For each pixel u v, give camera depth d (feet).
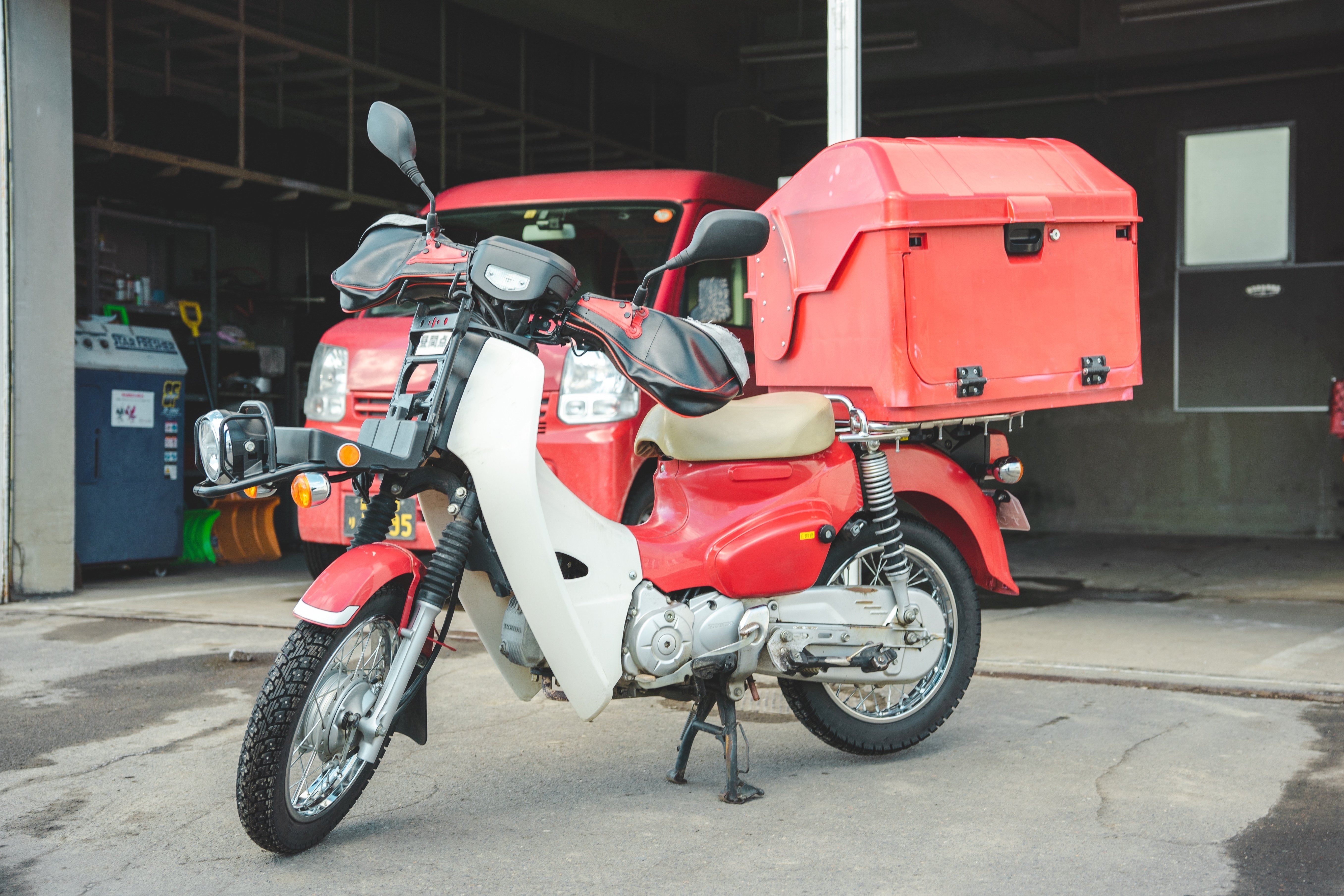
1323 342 33.47
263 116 32.14
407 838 9.20
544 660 9.56
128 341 25.09
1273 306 34.01
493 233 18.85
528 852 8.89
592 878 8.38
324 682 8.71
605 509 15.34
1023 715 12.75
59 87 21.98
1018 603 21.59
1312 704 13.19
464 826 9.46
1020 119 37.19
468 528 8.98
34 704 13.44
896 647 10.87
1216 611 20.44
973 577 11.65
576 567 9.89
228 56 28.58
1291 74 33.30
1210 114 34.68
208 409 27.71
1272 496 34.09
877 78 35.96
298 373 32.32
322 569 20.57
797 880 8.31
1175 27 32.45
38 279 21.70
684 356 9.24
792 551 10.18
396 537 16.52
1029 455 37.06
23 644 17.01
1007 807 9.79
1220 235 34.68
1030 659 15.85
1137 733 12.02
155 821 9.60
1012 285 10.85
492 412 8.86
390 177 30.89
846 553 10.83
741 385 9.49
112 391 24.58
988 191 10.77
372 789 10.40
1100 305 11.44
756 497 10.35
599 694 9.37
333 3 32.86
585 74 41.45
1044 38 32.71
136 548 24.94
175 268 29.96
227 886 8.26
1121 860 8.59
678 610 9.70
